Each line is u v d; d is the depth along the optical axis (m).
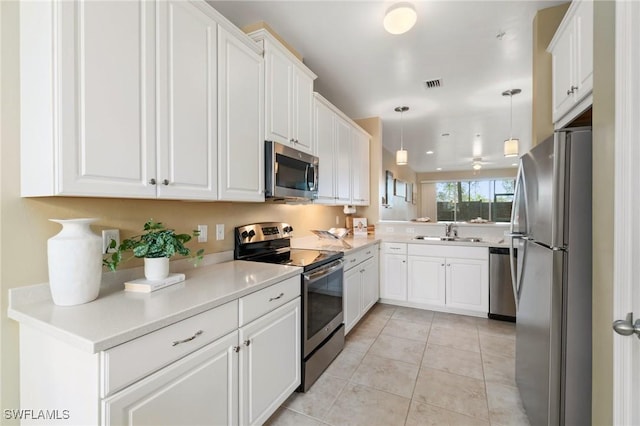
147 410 0.98
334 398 1.88
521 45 2.47
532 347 1.58
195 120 1.49
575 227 1.27
